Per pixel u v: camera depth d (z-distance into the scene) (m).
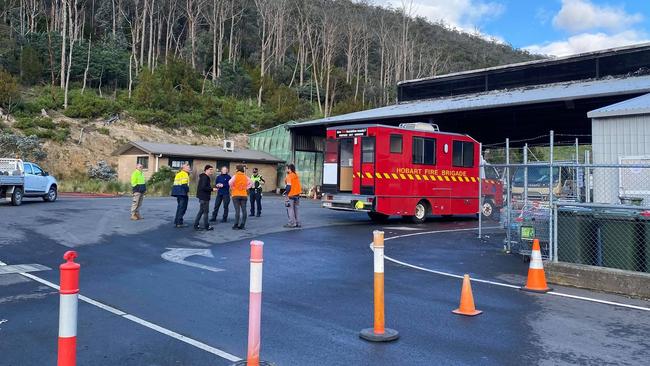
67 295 3.72
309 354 5.87
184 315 7.38
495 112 26.58
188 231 16.14
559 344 6.32
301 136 42.53
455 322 7.20
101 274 10.08
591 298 8.73
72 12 74.44
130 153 42.31
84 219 18.28
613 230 9.91
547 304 8.27
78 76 61.94
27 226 16.28
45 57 61.34
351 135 19.52
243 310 7.66
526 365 5.62
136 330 6.68
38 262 11.11
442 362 5.67
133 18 79.50
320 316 7.41
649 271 9.54
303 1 91.00
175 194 16.97
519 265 11.48
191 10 82.06
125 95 59.38
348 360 5.70
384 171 19.06
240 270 10.59
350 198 19.27
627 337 6.62
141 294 8.55
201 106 60.28
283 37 85.56
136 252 12.55
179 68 67.19
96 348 6.00
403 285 9.47
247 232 16.28
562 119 29.44
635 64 28.31
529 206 12.51
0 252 12.12
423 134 20.34
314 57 81.06
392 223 20.14
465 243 14.74
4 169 23.70
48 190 26.55
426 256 12.55
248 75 71.94
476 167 22.20
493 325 7.08
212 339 6.36
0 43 59.44
